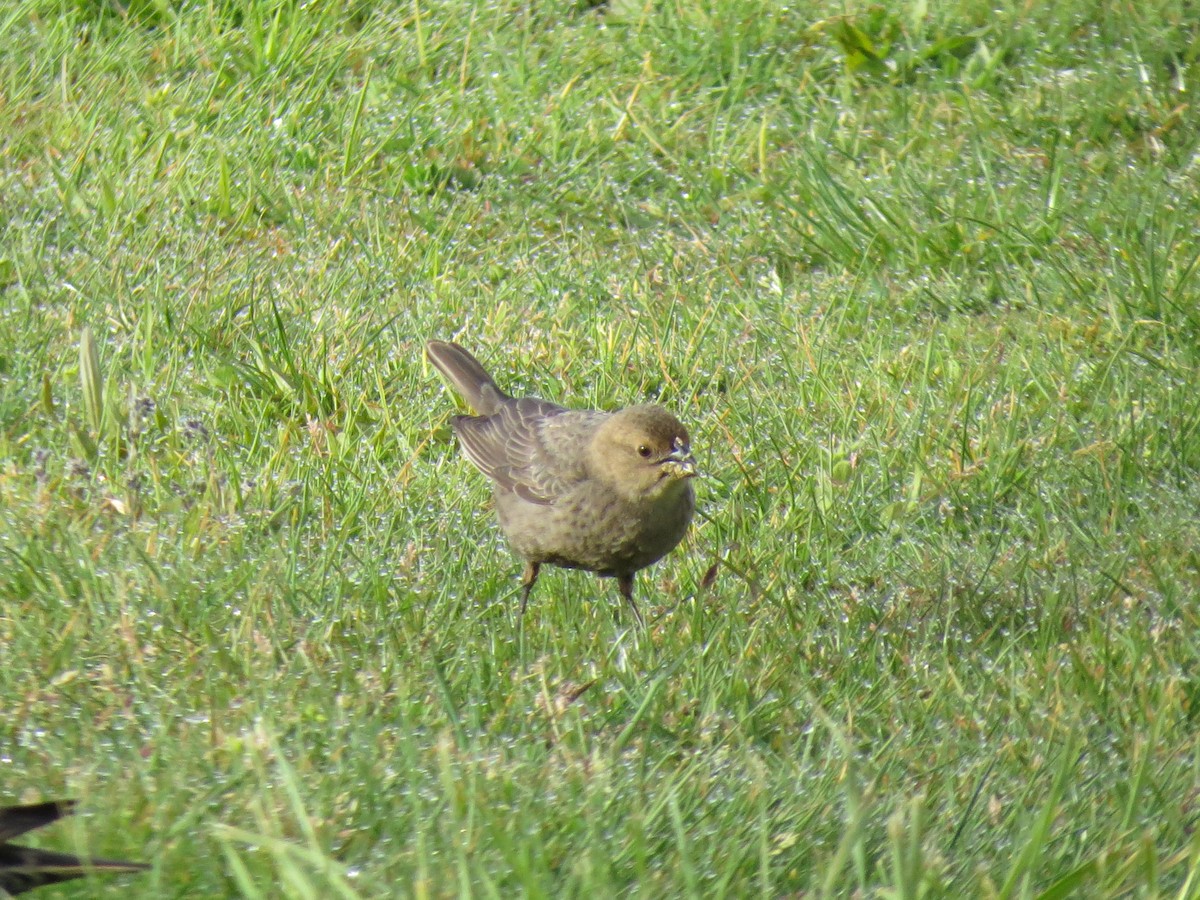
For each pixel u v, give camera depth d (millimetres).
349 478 10352
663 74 15688
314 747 7359
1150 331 12539
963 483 10727
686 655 8422
